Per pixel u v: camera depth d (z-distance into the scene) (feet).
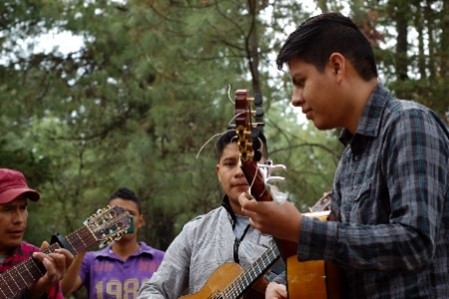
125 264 24.13
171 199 42.42
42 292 17.61
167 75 44.19
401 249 10.61
